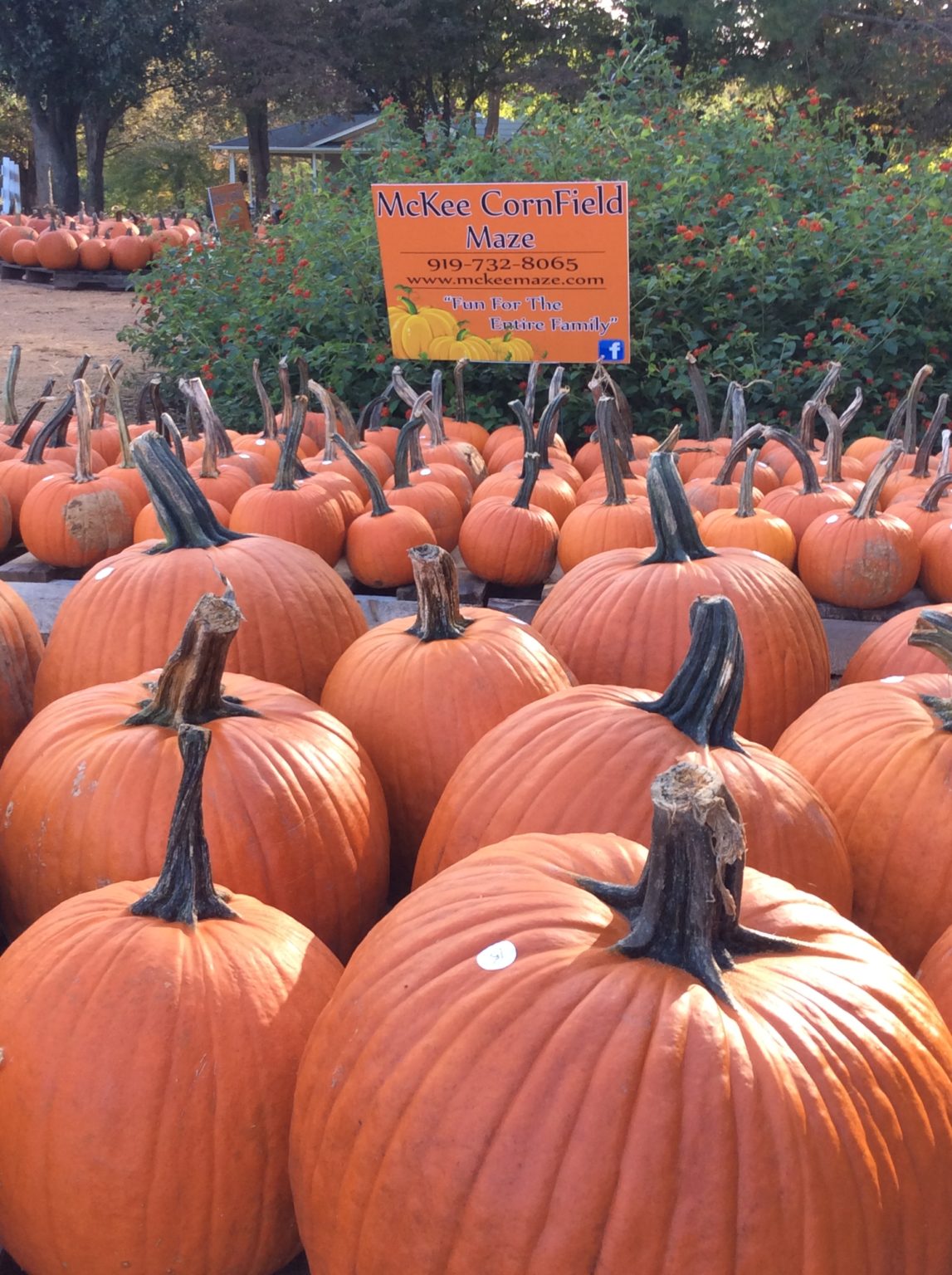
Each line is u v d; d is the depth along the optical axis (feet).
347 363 26.32
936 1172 4.86
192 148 178.70
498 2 110.73
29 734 8.18
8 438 20.74
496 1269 4.52
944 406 18.34
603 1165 4.48
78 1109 5.56
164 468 10.84
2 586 11.39
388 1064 4.96
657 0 82.28
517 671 9.15
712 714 7.31
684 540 10.80
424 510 17.06
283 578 10.73
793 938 5.43
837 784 8.01
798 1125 4.54
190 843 6.15
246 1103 5.72
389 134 36.83
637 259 26.61
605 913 5.37
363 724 9.25
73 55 115.44
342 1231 5.00
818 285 26.81
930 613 7.45
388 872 8.40
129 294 70.85
